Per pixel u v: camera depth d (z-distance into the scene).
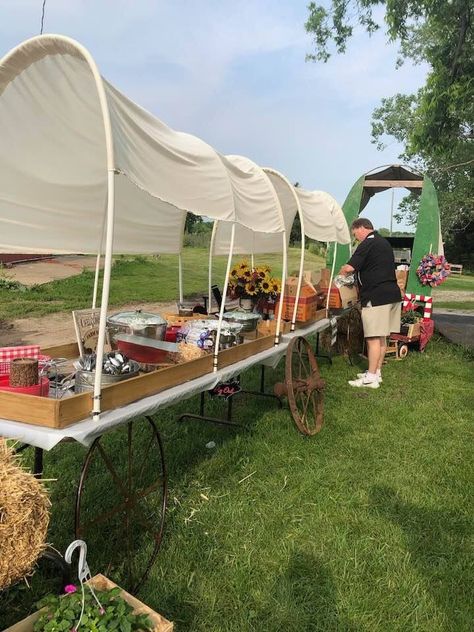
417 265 9.20
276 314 5.81
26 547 1.98
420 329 8.98
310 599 2.82
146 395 3.14
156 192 2.99
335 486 4.05
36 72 2.80
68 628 1.87
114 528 3.30
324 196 7.43
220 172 3.73
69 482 3.86
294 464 4.41
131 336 3.69
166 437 4.80
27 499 1.98
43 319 11.45
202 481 4.02
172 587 2.83
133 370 3.12
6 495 1.93
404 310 9.30
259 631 2.57
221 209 3.73
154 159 3.05
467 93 10.35
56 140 3.35
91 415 2.67
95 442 2.71
